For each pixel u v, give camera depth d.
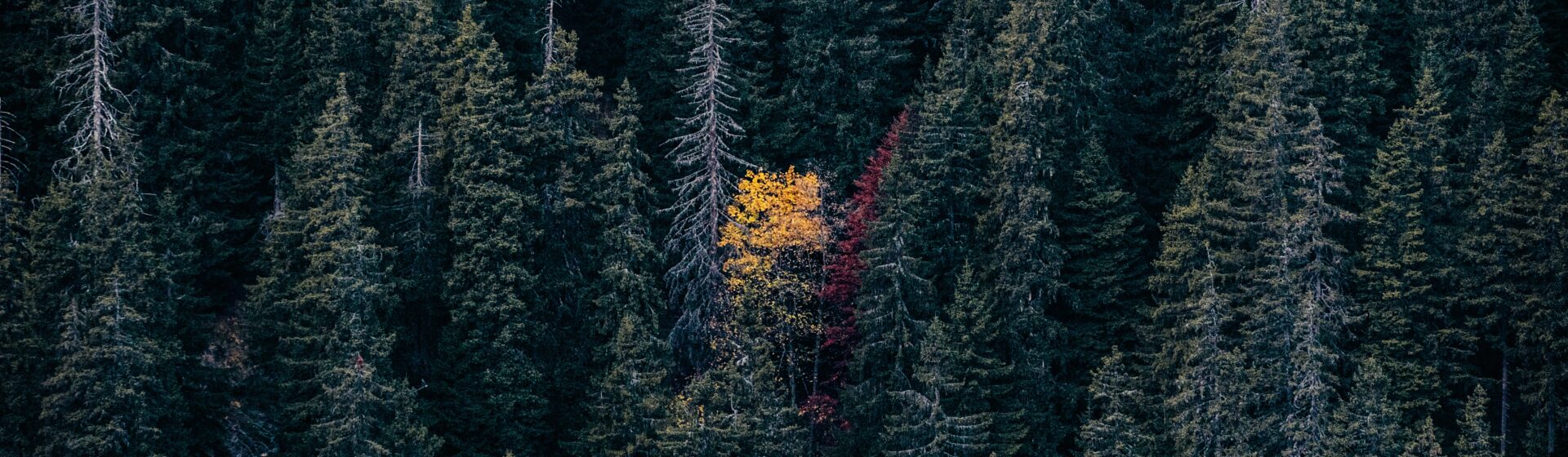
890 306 56.72
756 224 59.94
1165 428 55.75
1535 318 56.91
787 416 56.28
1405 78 65.88
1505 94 63.28
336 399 52.53
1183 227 57.16
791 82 64.81
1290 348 54.78
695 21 63.25
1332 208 57.03
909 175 58.19
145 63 58.06
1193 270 56.06
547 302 58.12
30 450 52.22
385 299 53.94
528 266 57.62
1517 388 58.03
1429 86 60.81
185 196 58.06
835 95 64.38
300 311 54.31
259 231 58.59
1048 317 58.59
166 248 54.19
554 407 57.97
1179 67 64.50
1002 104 61.09
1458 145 61.34
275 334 55.41
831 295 59.03
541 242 58.25
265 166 61.00
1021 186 58.12
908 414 55.47
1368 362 54.47
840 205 61.16
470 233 56.09
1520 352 57.25
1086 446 55.34
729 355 58.31
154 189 57.59
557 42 60.47
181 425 53.41
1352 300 57.34
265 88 60.28
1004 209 58.22
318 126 58.69
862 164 63.50
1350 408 53.88
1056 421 57.47
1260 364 55.19
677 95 64.88
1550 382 56.62
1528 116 63.66
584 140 58.69
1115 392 55.56
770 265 58.34
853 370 57.38
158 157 57.34
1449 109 63.41
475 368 56.72
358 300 53.09
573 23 70.06
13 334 51.84
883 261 57.06
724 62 61.44
